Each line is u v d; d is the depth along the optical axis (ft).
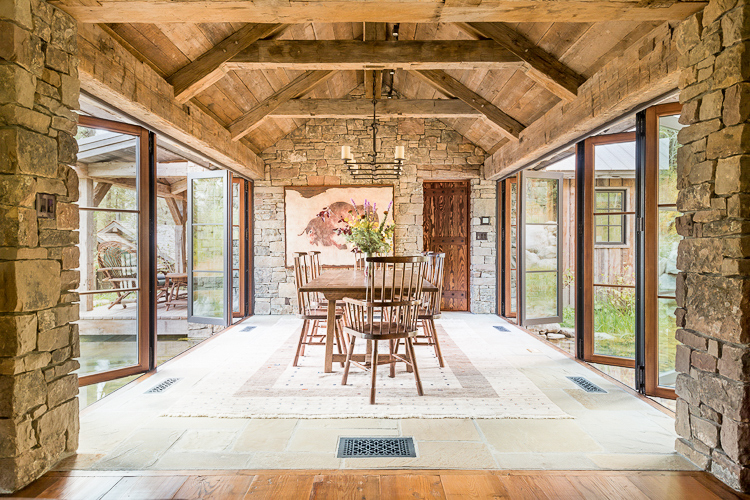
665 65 8.29
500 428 8.46
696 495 6.22
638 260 10.84
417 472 6.82
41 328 6.72
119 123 11.70
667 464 7.14
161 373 12.25
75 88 7.49
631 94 9.40
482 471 6.86
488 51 12.18
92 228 12.06
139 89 10.27
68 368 7.40
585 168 13.56
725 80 6.51
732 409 6.40
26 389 6.42
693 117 7.19
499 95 15.81
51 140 6.98
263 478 6.62
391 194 22.13
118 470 6.87
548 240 19.25
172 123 12.01
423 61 12.22
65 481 6.54
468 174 22.44
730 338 6.45
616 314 13.94
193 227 20.21
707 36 6.89
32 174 6.55
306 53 12.21
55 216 7.11
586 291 13.64
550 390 10.76
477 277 22.75
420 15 7.41
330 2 6.90
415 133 22.40
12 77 6.23
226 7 7.12
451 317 21.71
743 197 6.31
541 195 19.20
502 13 7.38
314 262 18.15
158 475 6.71
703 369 7.06
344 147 14.96
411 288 10.55
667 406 9.98
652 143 10.48
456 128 22.26
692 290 7.36
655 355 10.44
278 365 13.09
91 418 8.95
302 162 22.38
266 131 20.61
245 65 12.25
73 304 7.53
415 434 8.18
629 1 6.87
